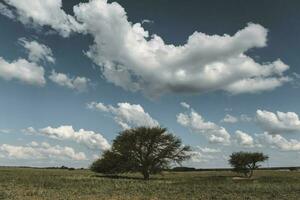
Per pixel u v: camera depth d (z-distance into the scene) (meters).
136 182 57.66
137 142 77.75
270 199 32.62
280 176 92.25
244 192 39.88
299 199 32.78
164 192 39.06
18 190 36.97
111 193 36.78
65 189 40.25
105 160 81.69
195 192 39.47
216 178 79.00
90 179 62.31
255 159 96.38
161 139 77.62
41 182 51.06
